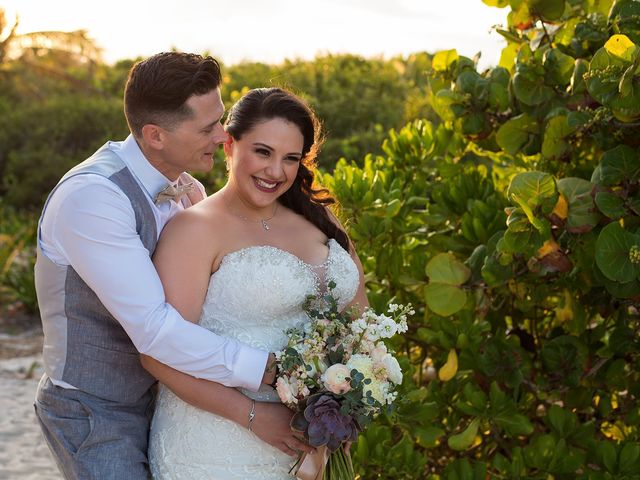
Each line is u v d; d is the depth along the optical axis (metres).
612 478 3.33
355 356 2.37
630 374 3.74
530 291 3.54
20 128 18.47
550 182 3.07
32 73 21.45
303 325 2.62
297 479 2.57
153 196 2.54
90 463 2.46
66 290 2.46
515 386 3.44
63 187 2.42
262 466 2.53
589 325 3.80
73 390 2.48
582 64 3.30
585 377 3.55
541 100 3.41
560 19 3.66
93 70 21.52
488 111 3.62
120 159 2.52
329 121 13.09
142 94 2.46
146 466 2.59
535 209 3.10
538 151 3.53
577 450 3.46
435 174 4.25
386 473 3.36
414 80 14.98
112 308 2.36
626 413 3.70
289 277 2.53
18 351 7.98
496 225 3.61
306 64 14.74
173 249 2.48
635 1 3.32
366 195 3.71
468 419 3.73
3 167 18.50
